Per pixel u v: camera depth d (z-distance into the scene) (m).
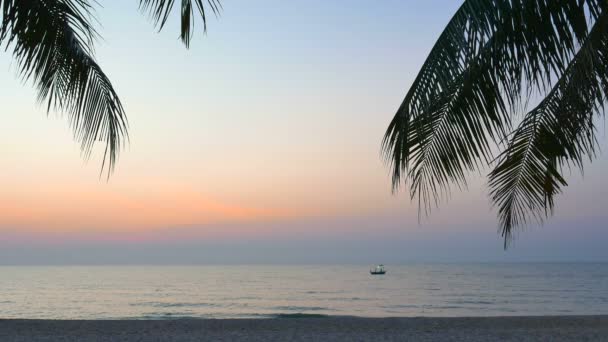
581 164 4.41
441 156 3.88
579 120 4.11
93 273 171.62
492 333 12.55
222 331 12.59
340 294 61.88
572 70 3.83
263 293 64.31
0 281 102.00
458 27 3.17
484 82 3.52
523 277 121.50
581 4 3.17
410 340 11.58
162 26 3.64
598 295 58.19
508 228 4.93
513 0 3.07
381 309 41.00
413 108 3.49
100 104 4.16
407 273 158.62
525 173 4.74
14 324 12.96
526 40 3.22
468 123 3.76
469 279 109.88
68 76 4.06
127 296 57.47
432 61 3.33
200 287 78.88
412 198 3.91
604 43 3.64
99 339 11.29
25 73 4.01
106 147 4.20
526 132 4.56
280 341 11.36
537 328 13.38
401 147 3.69
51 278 121.69
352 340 11.53
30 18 3.88
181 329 12.80
